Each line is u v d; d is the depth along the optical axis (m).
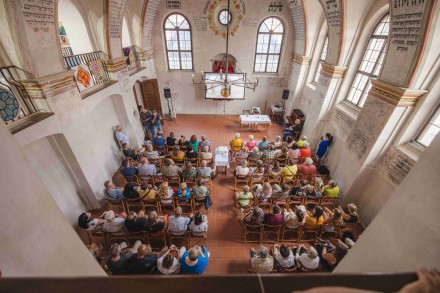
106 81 6.77
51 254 1.60
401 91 4.42
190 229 4.51
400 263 1.64
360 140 5.71
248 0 9.64
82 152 5.45
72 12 5.85
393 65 4.68
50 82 4.32
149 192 5.06
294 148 7.08
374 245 1.98
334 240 4.87
